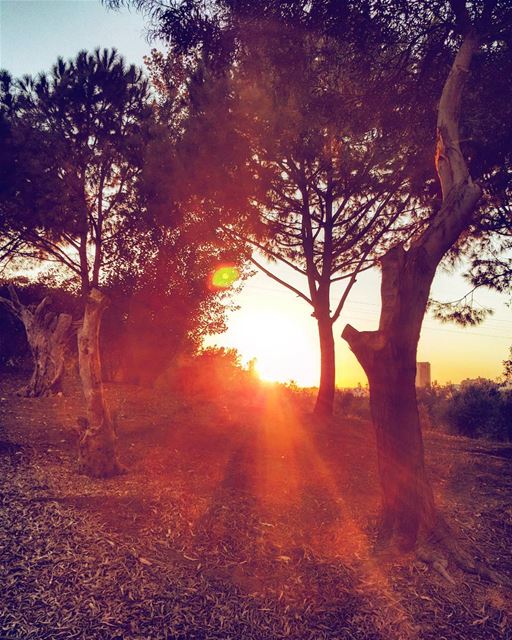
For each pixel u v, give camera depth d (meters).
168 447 8.41
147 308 16.69
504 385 16.02
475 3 5.76
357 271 13.34
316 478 7.09
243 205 11.70
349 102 7.54
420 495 5.11
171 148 11.62
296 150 10.90
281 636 3.74
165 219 12.06
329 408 13.00
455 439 11.66
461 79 5.49
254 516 5.61
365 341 5.15
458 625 4.02
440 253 5.18
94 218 16.23
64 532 4.87
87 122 14.98
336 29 6.39
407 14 6.32
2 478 6.28
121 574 4.25
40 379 13.43
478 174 9.53
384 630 3.89
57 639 3.45
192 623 3.77
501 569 4.86
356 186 12.05
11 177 13.95
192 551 4.77
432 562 4.77
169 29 6.30
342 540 5.19
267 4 6.22
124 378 17.34
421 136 7.94
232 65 6.99
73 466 7.02
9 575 4.12
